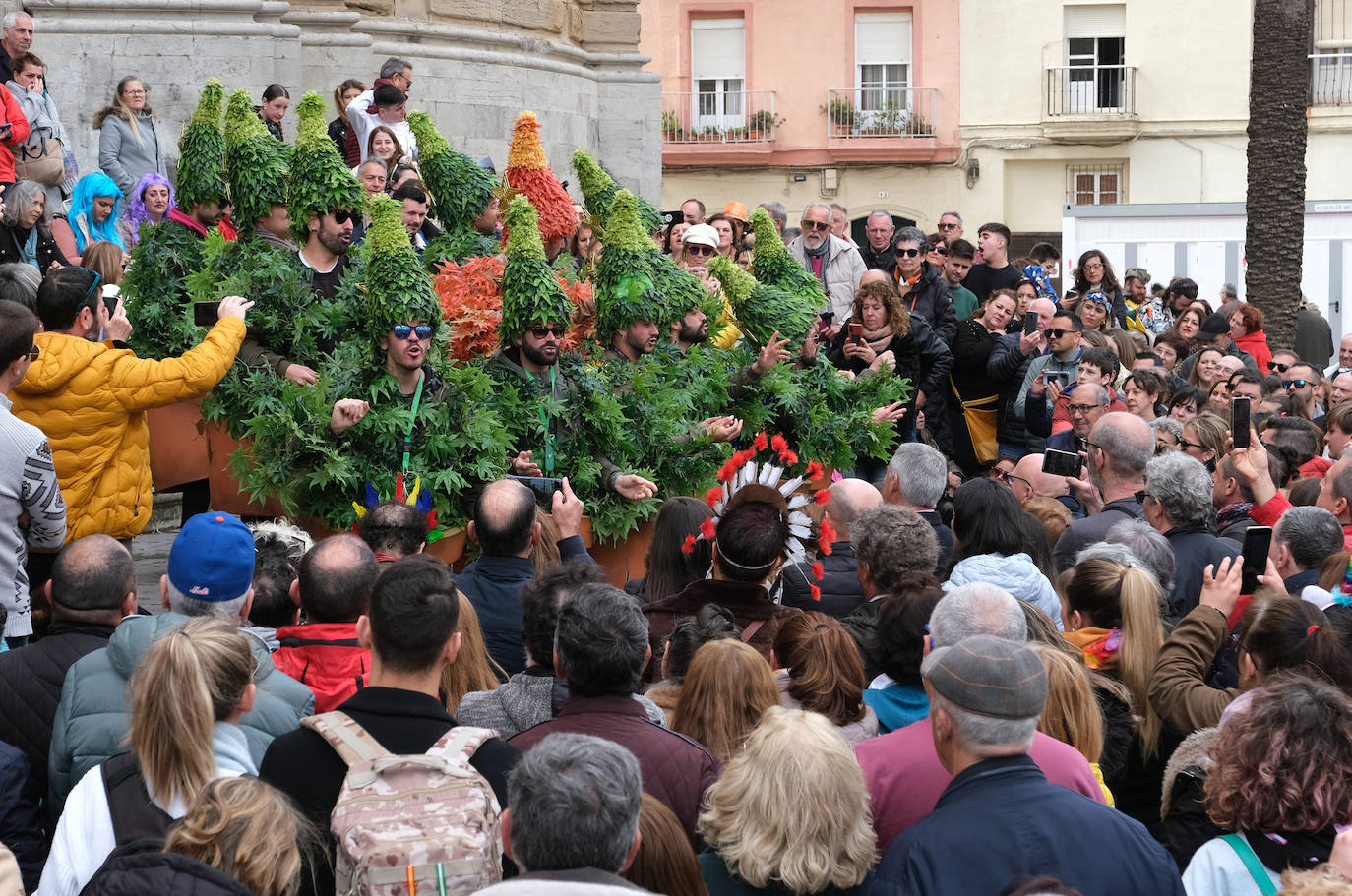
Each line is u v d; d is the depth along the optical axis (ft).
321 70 52.03
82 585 14.14
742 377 28.43
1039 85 101.40
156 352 23.35
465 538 23.30
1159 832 14.84
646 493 24.08
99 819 11.30
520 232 24.16
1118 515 20.76
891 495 21.43
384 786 10.66
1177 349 43.29
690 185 104.99
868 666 15.70
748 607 16.26
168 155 45.85
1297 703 10.89
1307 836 10.75
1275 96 64.80
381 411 22.66
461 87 56.80
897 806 12.14
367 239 23.20
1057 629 15.20
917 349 32.58
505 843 10.80
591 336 27.02
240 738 11.97
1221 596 15.88
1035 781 10.74
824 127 103.09
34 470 17.76
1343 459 21.79
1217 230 68.80
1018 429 34.35
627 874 10.35
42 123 36.17
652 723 12.42
